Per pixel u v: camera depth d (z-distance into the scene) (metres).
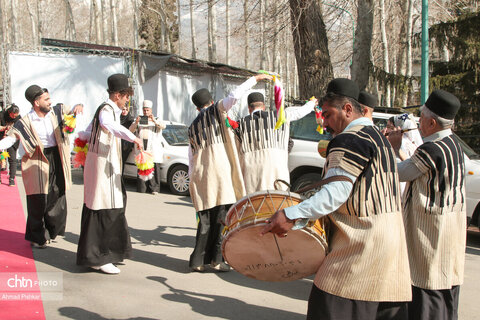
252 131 5.27
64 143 6.06
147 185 11.01
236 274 5.44
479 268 6.12
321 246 2.68
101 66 15.20
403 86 15.29
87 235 5.12
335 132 2.84
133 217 8.19
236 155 5.23
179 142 11.24
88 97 15.19
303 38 13.33
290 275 3.07
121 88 5.06
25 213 8.09
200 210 5.28
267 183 5.21
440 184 3.26
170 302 4.55
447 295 3.35
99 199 5.06
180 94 17.41
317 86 13.29
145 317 4.19
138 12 37.94
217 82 19.27
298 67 13.70
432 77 15.62
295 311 4.48
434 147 3.27
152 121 10.25
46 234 6.07
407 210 3.38
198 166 5.27
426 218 3.28
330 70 13.54
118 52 15.29
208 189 5.19
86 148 5.64
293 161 8.34
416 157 3.29
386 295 2.57
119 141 5.21
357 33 14.52
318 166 8.10
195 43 31.83
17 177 12.48
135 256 5.95
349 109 2.75
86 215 5.14
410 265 3.34
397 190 2.68
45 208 6.00
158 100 16.31
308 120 8.52
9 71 14.54
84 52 15.90
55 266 5.43
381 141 2.64
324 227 2.75
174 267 5.59
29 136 5.84
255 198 2.81
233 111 18.86
